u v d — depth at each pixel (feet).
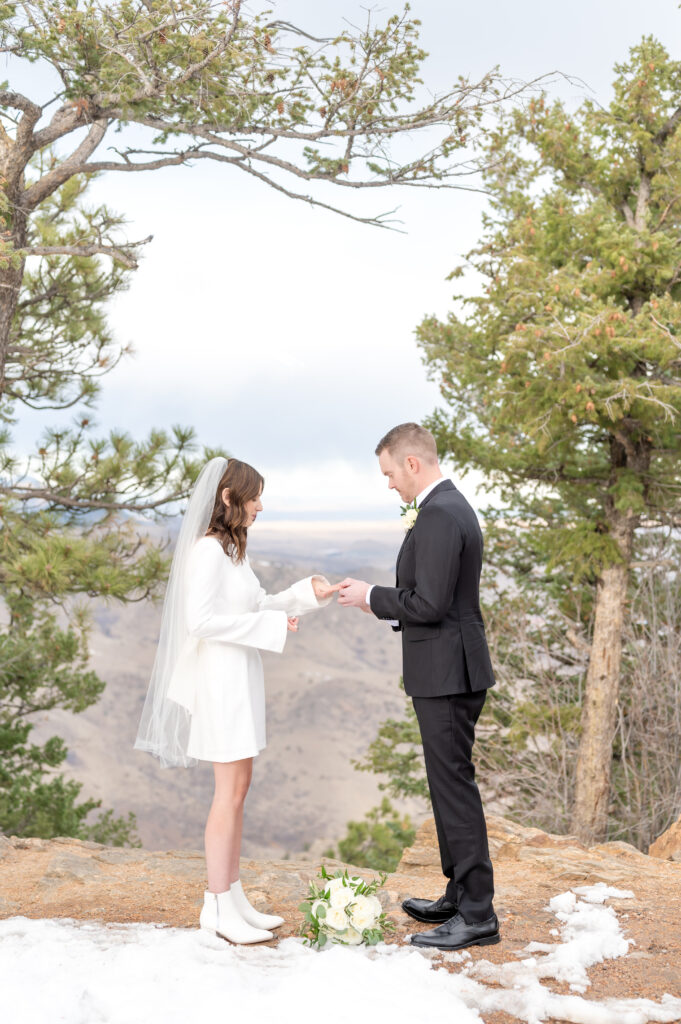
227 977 9.64
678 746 38.75
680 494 38.32
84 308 37.50
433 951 11.11
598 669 38.93
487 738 42.29
